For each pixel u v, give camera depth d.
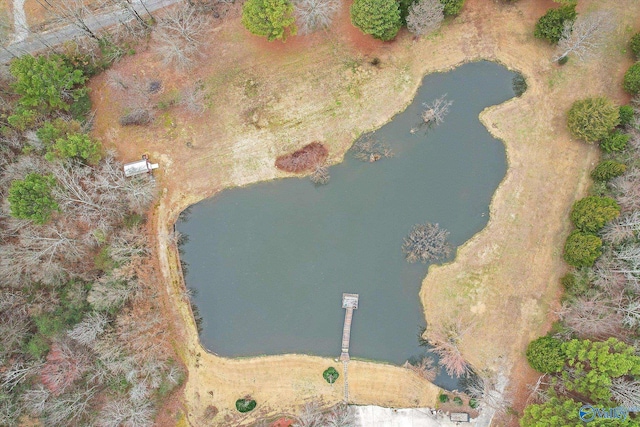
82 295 47.41
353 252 50.66
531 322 48.00
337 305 50.25
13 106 48.56
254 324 50.62
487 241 49.44
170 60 50.62
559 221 48.84
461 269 49.41
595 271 44.81
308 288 50.66
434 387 48.59
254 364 49.78
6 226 47.19
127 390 47.69
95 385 47.28
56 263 46.44
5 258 45.19
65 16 49.22
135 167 50.56
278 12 45.97
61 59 49.69
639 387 40.34
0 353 44.38
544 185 49.59
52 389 45.16
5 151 47.62
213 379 49.62
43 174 47.03
